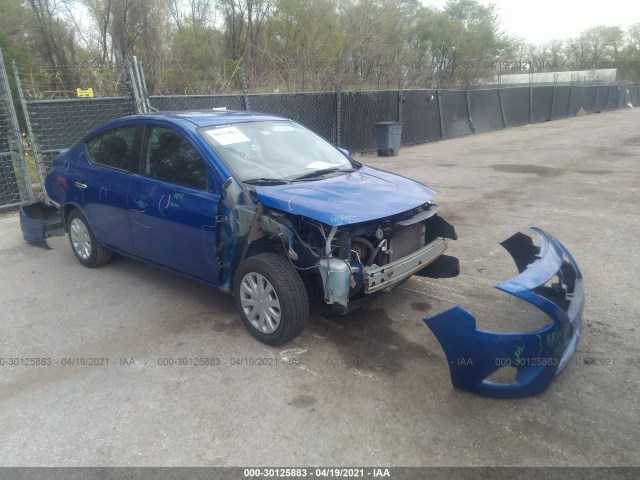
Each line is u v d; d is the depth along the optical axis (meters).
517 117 24.38
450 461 2.86
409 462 2.86
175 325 4.48
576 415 3.19
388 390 3.49
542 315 4.48
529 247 4.57
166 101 9.69
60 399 3.49
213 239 4.20
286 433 3.10
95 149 5.49
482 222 7.38
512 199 8.79
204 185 4.29
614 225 7.07
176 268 4.74
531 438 3.01
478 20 31.03
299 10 18.31
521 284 3.29
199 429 3.15
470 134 20.16
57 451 3.00
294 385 3.57
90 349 4.12
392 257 4.13
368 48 19.69
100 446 3.03
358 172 4.73
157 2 18.88
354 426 3.15
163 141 4.72
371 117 14.70
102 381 3.68
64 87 12.23
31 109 8.40
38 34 18.62
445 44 29.36
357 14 20.20
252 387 3.55
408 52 22.58
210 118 4.88
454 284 5.18
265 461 2.89
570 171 11.40
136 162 4.94
